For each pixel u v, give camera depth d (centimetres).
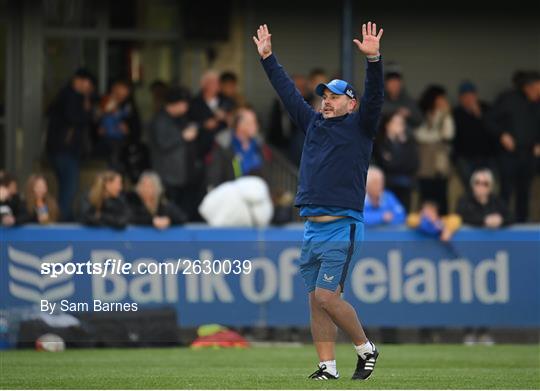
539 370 3588
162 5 6209
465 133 6038
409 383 2905
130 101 5778
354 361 4050
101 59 6156
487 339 5062
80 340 4647
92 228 4775
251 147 5575
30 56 6062
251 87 6288
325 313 2969
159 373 3369
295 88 3005
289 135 5938
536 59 6575
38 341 4606
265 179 5494
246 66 6284
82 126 5638
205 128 5578
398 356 4322
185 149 5509
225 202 4888
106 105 5731
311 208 2883
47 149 5622
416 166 5659
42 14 6081
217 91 5794
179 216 4850
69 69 6125
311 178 2878
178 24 6209
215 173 5519
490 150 6078
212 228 4872
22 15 6053
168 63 6212
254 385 2814
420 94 6494
